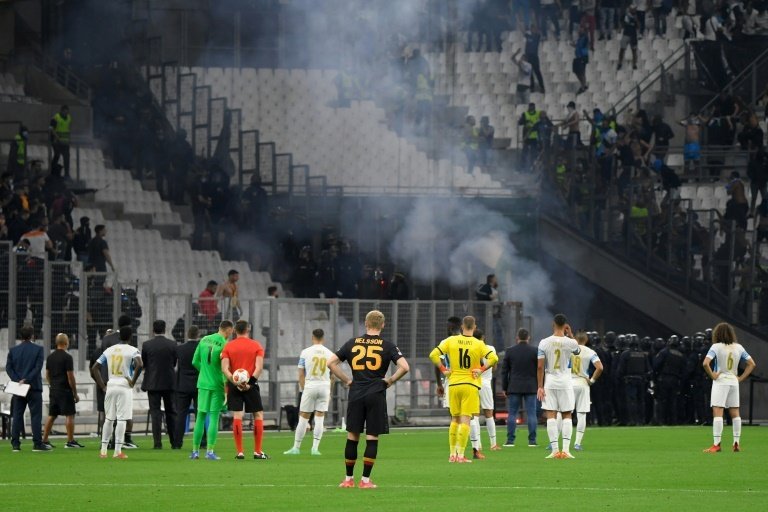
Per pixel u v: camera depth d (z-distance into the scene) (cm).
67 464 5619
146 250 10381
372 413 4541
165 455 6175
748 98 12344
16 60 11744
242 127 12094
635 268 10794
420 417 9294
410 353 9269
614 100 12650
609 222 10938
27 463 5672
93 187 10825
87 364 8294
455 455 5766
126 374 5959
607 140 11244
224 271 10488
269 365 8738
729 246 10588
